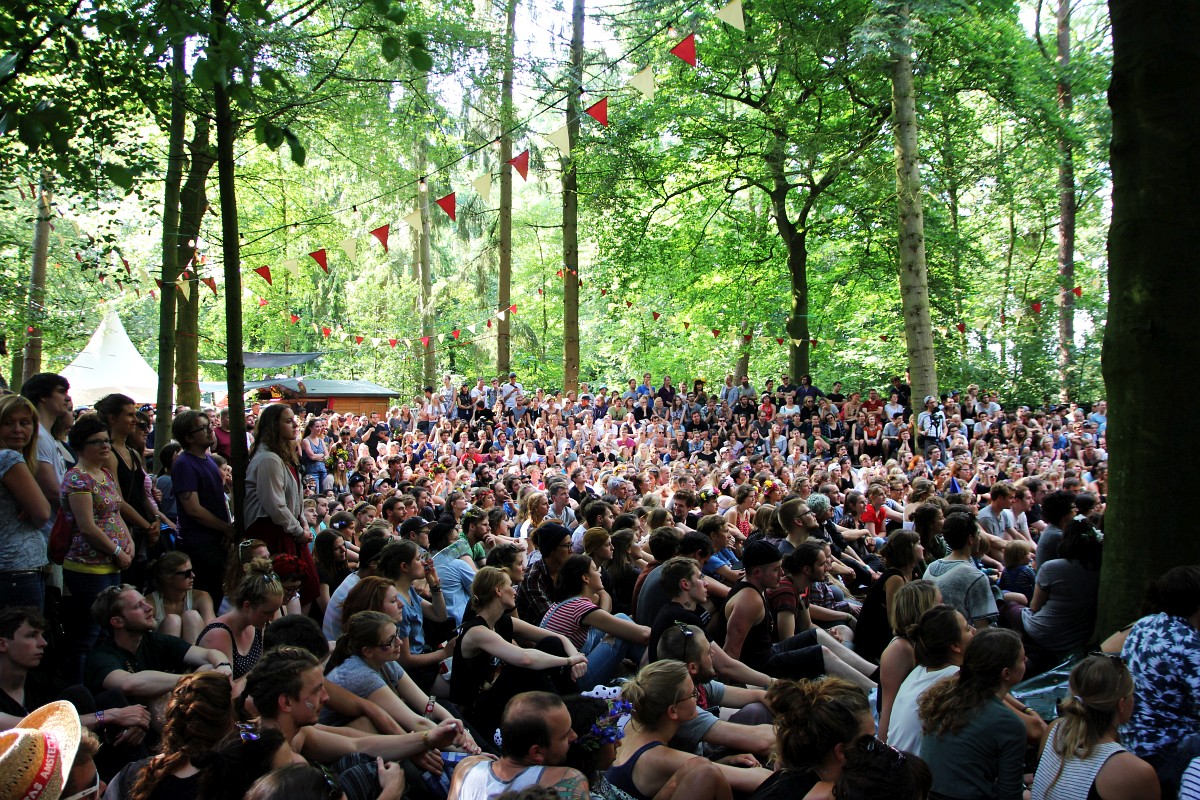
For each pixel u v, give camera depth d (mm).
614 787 3912
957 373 27188
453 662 5582
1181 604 4512
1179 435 5512
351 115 14195
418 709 5086
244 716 3967
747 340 27688
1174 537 5488
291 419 6594
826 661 6027
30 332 15773
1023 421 20625
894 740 4387
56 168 8594
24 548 5004
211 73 5289
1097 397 26250
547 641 5625
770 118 22375
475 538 8133
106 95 8695
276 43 9359
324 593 7059
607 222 24531
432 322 31062
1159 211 5582
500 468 15695
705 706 5074
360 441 20016
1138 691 4418
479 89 17469
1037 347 27297
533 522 9422
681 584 5871
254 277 27047
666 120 23125
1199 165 5523
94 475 5652
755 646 6133
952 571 6371
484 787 3639
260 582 5359
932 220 23688
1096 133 23797
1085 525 6613
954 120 20953
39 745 2961
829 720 3490
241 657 5320
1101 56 23562
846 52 18969
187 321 12688
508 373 24906
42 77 8938
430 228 29953
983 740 3953
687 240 27766
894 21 16125
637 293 28688
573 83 18984
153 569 5668
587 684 5941
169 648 5145
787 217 26094
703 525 8086
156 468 9680
